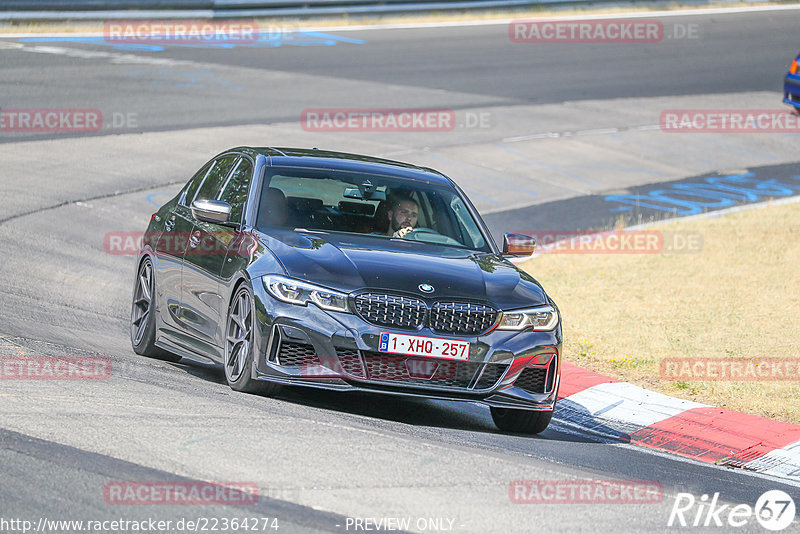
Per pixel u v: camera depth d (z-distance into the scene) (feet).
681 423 97.86
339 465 65.05
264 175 94.22
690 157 262.47
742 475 83.35
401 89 304.09
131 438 65.77
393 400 94.68
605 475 73.92
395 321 79.77
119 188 193.47
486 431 86.84
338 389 79.05
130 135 232.73
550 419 88.33
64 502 54.39
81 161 209.36
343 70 322.96
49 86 271.28
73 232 163.32
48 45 326.65
